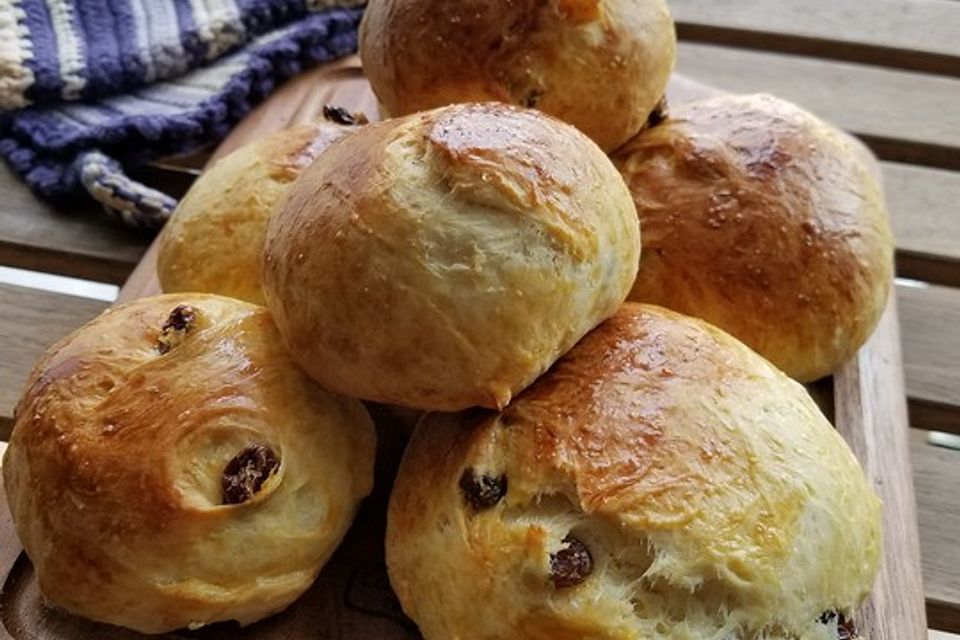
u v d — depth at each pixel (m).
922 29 0.50
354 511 0.27
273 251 0.25
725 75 0.48
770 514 0.23
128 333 0.27
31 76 0.43
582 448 0.24
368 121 0.38
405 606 0.25
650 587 0.23
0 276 0.41
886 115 0.46
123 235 0.40
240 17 0.45
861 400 0.32
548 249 0.24
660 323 0.26
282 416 0.25
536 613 0.23
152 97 0.44
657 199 0.31
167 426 0.25
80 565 0.25
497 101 0.30
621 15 0.30
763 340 0.30
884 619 0.27
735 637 0.23
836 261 0.30
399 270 0.23
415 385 0.24
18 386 0.35
